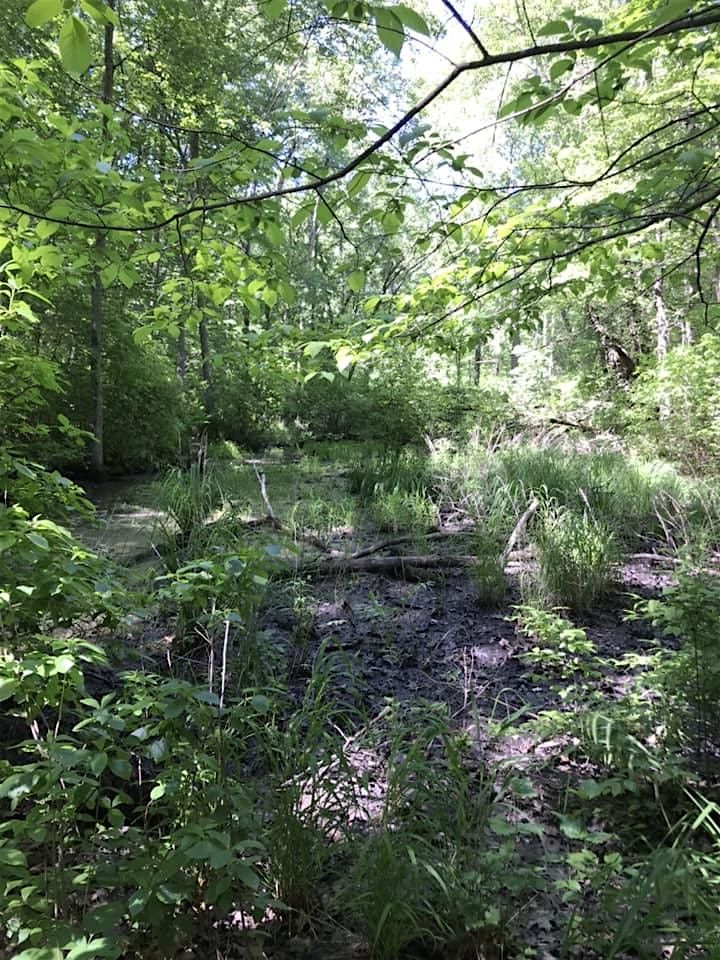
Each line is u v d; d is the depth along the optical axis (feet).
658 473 26.99
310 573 18.60
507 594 17.65
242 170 8.33
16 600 7.87
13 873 5.43
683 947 5.39
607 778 9.02
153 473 38.14
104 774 8.73
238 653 12.45
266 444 54.65
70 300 31.35
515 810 8.30
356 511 25.91
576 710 9.94
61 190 8.75
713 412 29.76
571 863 6.72
